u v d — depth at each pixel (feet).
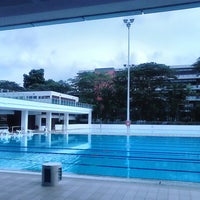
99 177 17.61
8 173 17.97
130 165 34.71
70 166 33.88
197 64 142.10
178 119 132.87
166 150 50.08
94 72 163.63
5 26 13.84
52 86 159.84
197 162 37.09
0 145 54.80
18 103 67.05
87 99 141.18
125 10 11.75
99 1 10.86
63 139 67.15
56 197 13.02
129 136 74.95
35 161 36.24
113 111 136.77
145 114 132.87
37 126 93.81
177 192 14.10
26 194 13.43
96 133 82.17
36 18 12.71
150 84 131.13
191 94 134.31
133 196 13.35
